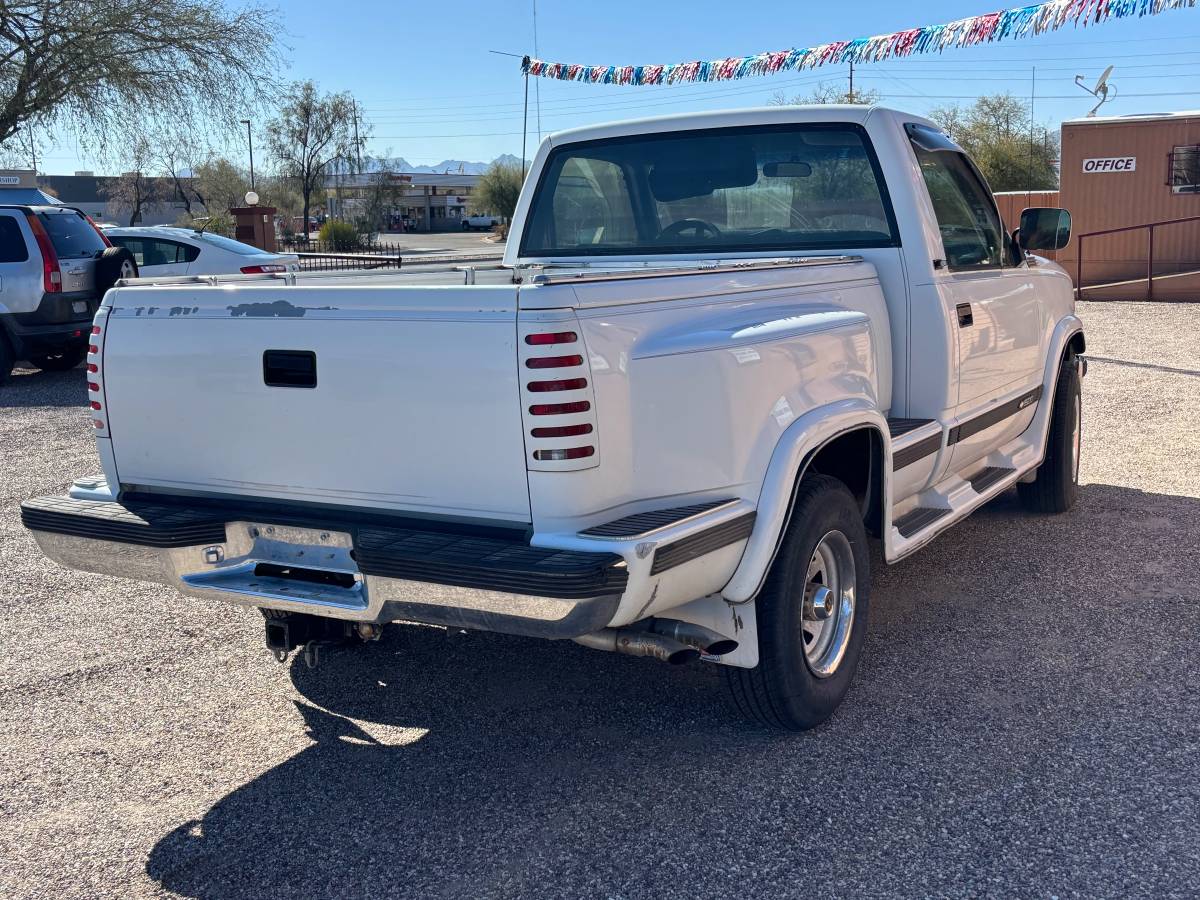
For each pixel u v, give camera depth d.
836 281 4.16
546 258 5.43
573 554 2.89
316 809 3.37
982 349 4.95
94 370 3.66
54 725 3.99
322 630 3.77
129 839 3.23
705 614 3.56
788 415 3.56
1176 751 3.55
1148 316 16.50
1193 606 4.83
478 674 4.36
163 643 4.79
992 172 48.38
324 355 3.21
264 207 24.45
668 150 5.06
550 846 3.12
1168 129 19.72
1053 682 4.11
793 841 3.10
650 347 3.13
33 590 5.54
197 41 22.98
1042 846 3.04
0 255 12.20
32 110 21.95
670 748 3.68
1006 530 6.08
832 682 3.80
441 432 3.06
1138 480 7.07
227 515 3.45
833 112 4.70
